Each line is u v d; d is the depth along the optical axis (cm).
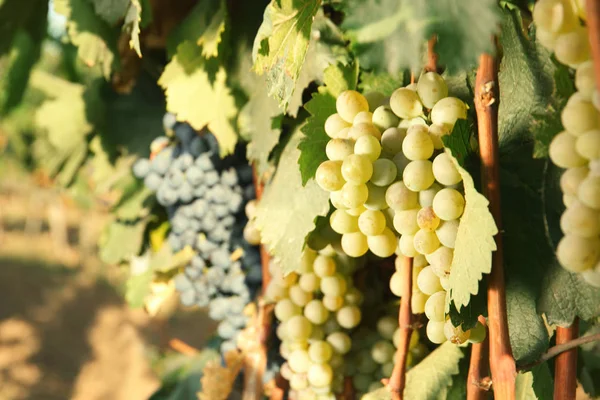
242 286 78
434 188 46
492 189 44
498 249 44
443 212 44
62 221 537
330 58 60
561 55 39
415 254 49
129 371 326
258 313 77
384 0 41
